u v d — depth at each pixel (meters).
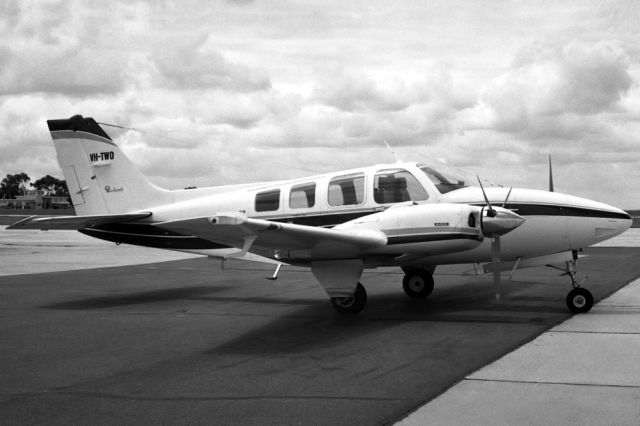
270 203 10.34
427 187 9.27
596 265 15.49
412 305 9.61
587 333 7.04
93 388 5.18
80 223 10.67
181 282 13.70
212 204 10.95
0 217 61.78
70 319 8.88
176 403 4.71
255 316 8.96
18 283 13.63
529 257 9.17
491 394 4.72
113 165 11.99
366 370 5.60
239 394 4.93
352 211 9.66
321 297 11.02
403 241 8.22
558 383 4.98
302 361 6.03
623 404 4.41
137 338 7.40
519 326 7.56
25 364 6.09
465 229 8.03
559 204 8.87
